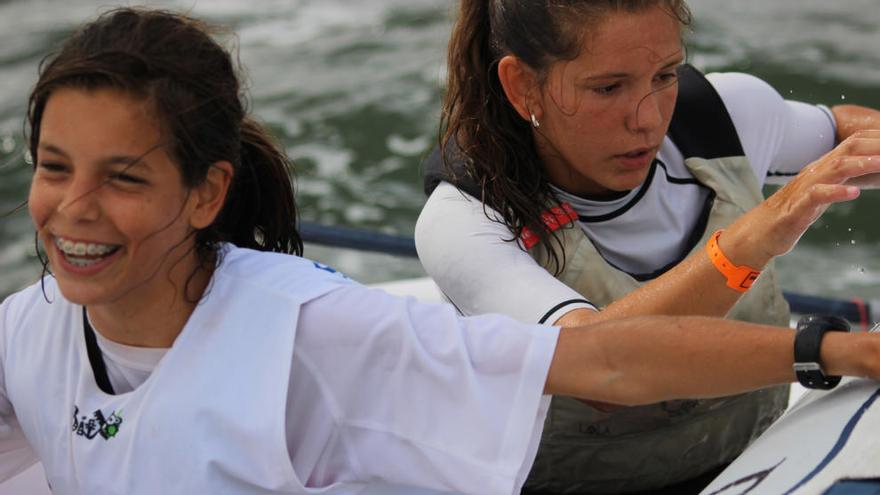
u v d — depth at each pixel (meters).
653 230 7.20
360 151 23.39
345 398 5.39
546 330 5.29
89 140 4.98
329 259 20.64
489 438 5.26
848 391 5.46
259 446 5.26
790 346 5.04
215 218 5.46
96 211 5.04
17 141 23.62
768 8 26.62
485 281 6.75
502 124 6.90
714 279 6.15
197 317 5.40
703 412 7.28
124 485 5.46
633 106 6.46
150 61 5.01
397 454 5.42
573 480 7.45
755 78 7.82
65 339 5.66
